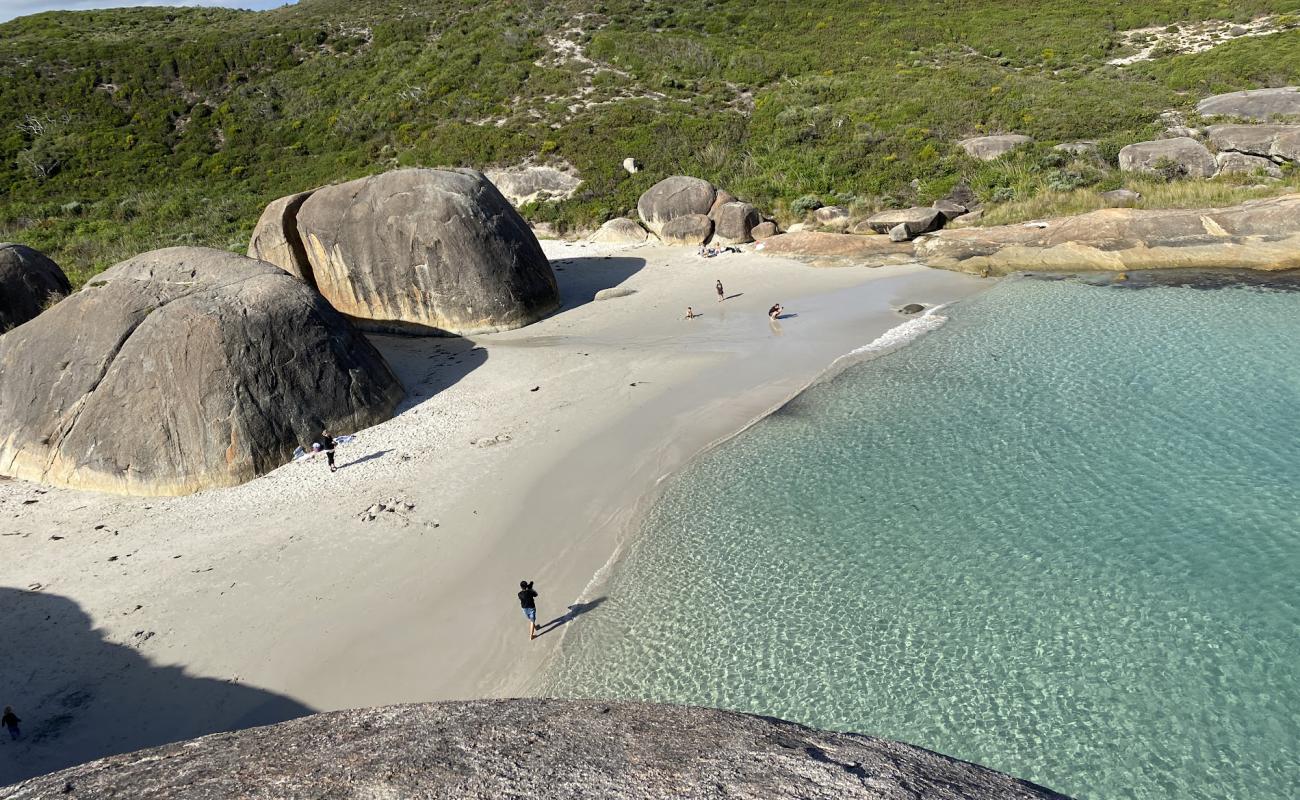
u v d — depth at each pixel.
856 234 36.78
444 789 4.31
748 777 4.48
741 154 46.12
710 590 13.79
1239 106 38.91
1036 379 20.34
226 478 18.36
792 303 29.31
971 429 18.19
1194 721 10.29
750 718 5.65
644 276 34.97
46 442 19.08
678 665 12.19
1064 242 30.42
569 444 19.34
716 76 56.22
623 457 18.59
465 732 5.13
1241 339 21.22
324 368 20.58
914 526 14.84
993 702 10.91
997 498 15.39
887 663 11.76
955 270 31.22
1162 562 13.05
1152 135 38.59
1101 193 34.31
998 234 32.66
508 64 58.25
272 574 14.89
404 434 20.45
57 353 19.88
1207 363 20.03
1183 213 29.47
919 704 11.01
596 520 16.22
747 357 24.30
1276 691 10.55
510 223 30.70
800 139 46.03
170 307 19.81
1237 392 18.36
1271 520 13.77
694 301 30.73
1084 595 12.57
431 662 12.62
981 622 12.30
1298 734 9.95
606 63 58.03
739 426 19.78
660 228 40.72
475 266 29.00
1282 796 9.26
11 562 15.70
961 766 5.17
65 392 19.33
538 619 13.50
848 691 11.35
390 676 12.36
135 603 14.25
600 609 13.62
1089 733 10.29
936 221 35.84
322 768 4.64
